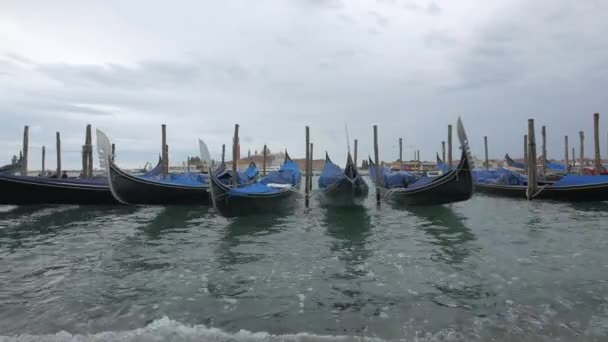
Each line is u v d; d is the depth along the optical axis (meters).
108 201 16.64
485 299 5.61
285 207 14.92
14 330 4.79
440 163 28.84
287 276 6.86
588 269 6.92
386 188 17.30
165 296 5.93
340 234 10.62
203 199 16.89
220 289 6.22
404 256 8.11
